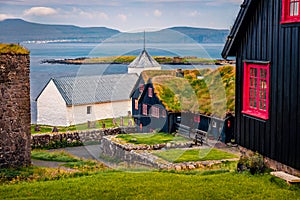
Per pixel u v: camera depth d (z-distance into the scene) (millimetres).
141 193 9070
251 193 8898
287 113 9789
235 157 14656
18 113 16219
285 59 9844
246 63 11484
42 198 8875
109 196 8914
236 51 12039
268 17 10469
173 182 9992
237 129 12070
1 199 8891
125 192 9164
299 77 9352
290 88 9672
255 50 11070
